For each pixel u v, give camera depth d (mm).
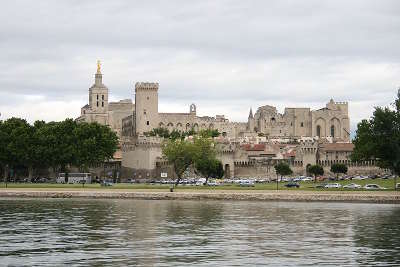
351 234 91812
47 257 72125
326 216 116875
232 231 94750
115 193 167125
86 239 85750
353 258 72188
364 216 116875
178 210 129250
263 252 75875
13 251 75938
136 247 79125
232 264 68562
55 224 103500
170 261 70062
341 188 188500
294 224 103875
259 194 158875
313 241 84750
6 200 159750
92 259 71062
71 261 69875
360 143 192625
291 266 67625
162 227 99562
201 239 86188
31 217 114938
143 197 164250
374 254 74750
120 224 103562
